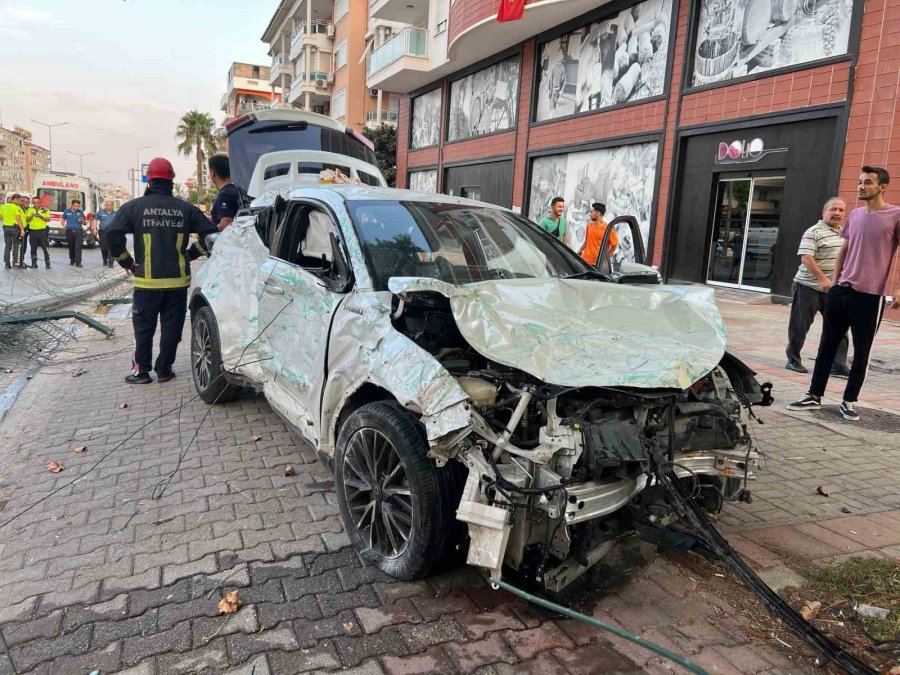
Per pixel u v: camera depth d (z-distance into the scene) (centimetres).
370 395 325
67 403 563
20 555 310
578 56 1753
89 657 239
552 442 245
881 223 512
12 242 1778
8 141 17288
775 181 1255
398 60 2427
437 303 302
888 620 271
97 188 3925
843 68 1090
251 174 1000
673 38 1420
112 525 341
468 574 302
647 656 249
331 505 372
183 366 712
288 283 414
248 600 276
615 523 284
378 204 405
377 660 242
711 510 335
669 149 1459
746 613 280
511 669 240
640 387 257
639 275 407
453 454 256
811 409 574
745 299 1246
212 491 387
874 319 528
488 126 2214
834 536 348
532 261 412
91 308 1126
